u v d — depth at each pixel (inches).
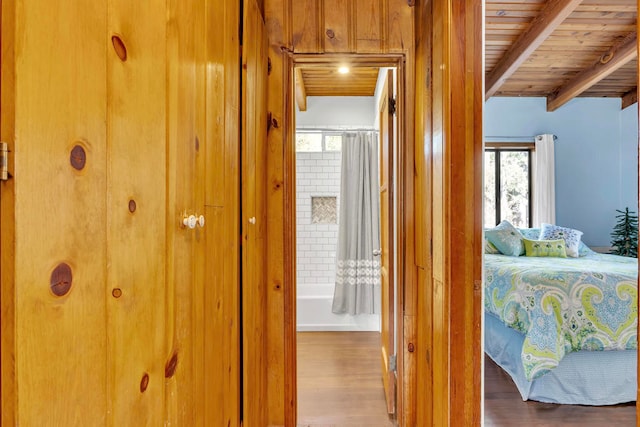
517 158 204.4
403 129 76.4
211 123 37.3
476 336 52.6
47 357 15.3
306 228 168.7
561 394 90.0
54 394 15.6
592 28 145.5
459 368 52.2
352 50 76.2
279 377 75.1
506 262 132.6
